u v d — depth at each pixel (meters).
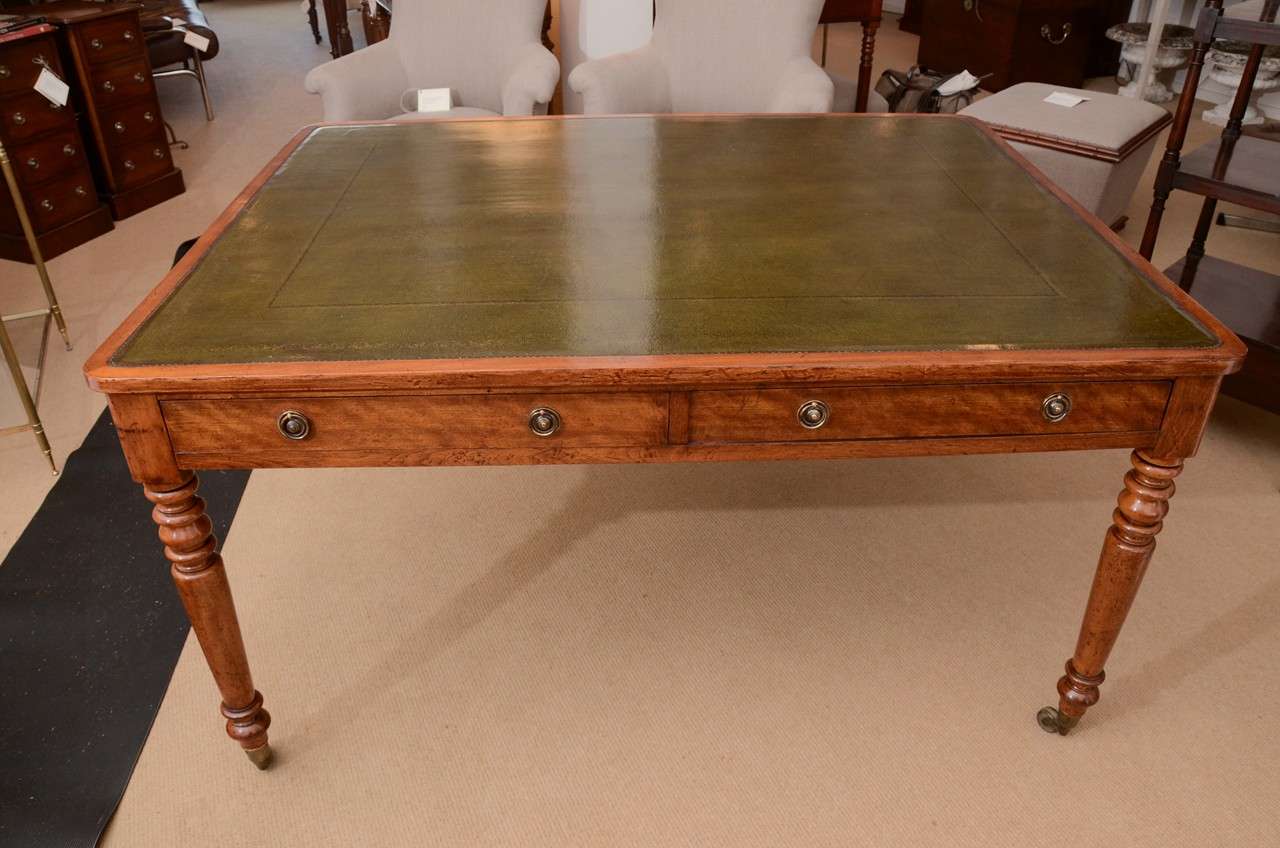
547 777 1.73
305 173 2.13
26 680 1.92
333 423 1.42
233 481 2.48
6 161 2.77
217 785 1.72
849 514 2.36
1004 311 1.52
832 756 1.76
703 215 1.89
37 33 3.38
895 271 1.66
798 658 1.96
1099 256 1.71
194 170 4.58
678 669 1.94
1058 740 1.79
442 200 1.98
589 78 3.16
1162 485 1.52
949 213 1.90
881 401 1.44
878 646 1.99
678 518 2.35
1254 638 2.00
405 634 2.02
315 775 1.73
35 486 2.48
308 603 2.10
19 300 3.36
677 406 1.43
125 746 1.79
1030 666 1.94
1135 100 3.58
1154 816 1.66
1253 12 4.01
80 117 3.84
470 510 2.37
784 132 2.38
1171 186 2.59
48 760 1.76
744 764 1.75
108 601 2.12
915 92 3.91
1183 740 1.79
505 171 2.12
